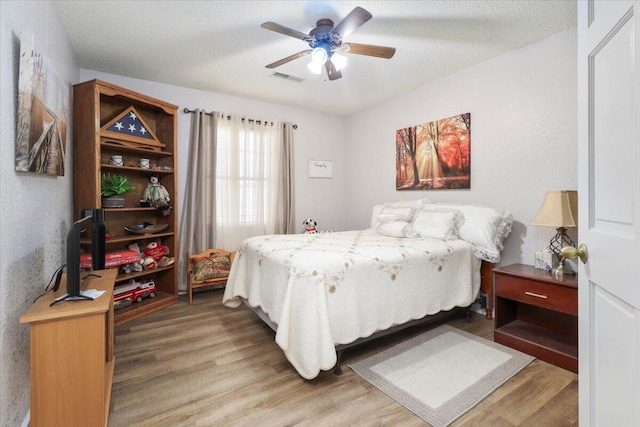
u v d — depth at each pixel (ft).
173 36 8.55
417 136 12.53
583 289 3.35
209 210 12.77
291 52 9.53
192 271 11.53
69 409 4.47
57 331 4.39
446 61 10.11
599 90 3.04
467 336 8.36
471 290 8.93
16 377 4.60
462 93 10.83
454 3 7.09
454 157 11.10
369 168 15.14
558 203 7.41
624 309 2.58
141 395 5.82
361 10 5.94
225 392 5.93
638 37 2.31
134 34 8.43
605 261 2.87
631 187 2.46
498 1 7.01
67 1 6.98
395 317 7.41
